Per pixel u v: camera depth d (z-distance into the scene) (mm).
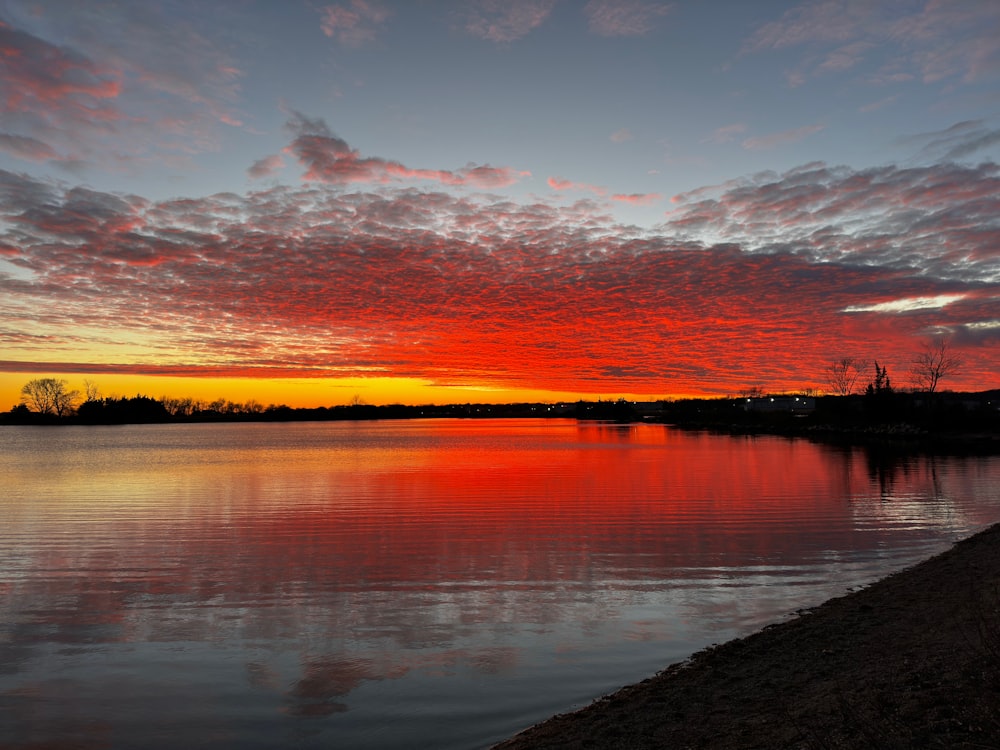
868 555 15195
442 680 8414
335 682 8406
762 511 21859
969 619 8602
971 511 21359
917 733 5258
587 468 39188
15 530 19375
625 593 12336
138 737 7055
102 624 10789
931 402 79312
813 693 6883
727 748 5773
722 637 9859
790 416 118000
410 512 22484
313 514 22219
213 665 9000
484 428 159750
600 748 6172
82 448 72562
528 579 13430
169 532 18984
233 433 130375
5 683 8461
